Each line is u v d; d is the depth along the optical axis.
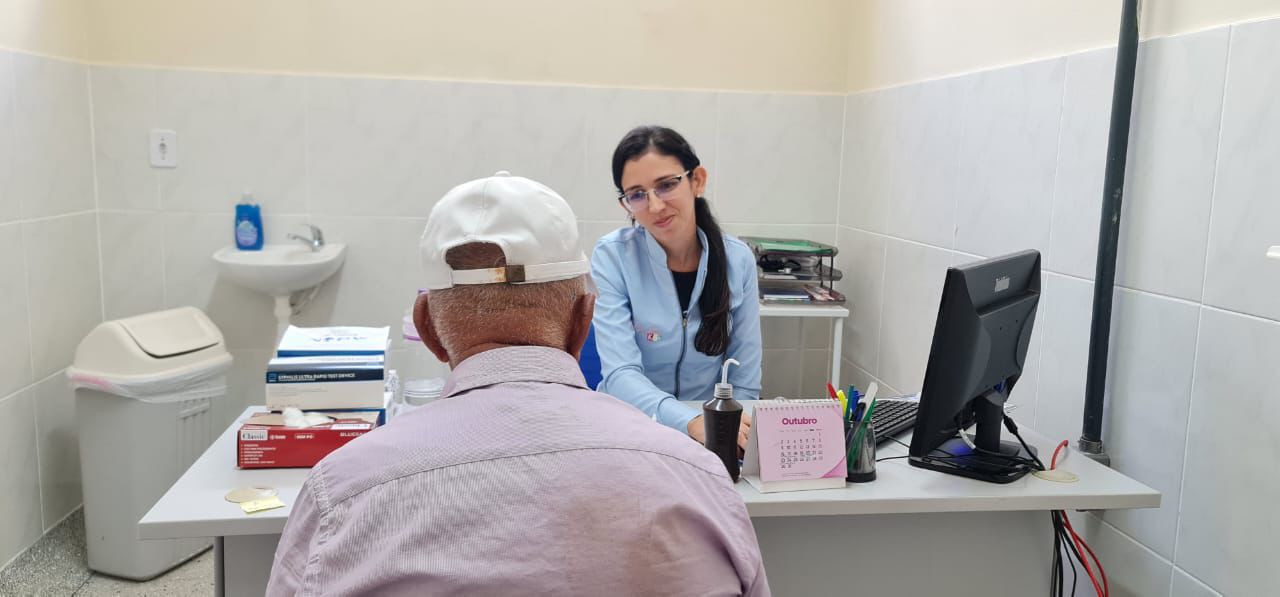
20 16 3.02
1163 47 1.97
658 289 2.32
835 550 1.78
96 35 3.47
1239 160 1.76
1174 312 1.93
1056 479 1.80
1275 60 1.69
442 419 0.93
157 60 3.51
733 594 0.90
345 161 3.63
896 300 3.30
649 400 2.06
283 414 1.83
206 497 1.62
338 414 1.87
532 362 0.98
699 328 2.32
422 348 3.58
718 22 3.74
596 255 2.36
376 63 3.60
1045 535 1.85
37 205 3.13
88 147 3.49
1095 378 2.10
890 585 1.80
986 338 1.71
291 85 3.57
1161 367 1.97
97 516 3.01
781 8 3.76
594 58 3.70
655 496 0.89
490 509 0.85
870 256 3.56
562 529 0.85
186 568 3.15
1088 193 2.20
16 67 2.99
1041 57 2.41
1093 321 2.10
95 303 3.54
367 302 3.72
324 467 0.93
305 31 3.56
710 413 1.72
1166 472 1.96
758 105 3.80
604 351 2.24
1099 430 2.11
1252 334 1.73
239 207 3.55
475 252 0.99
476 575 0.83
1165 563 1.96
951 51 2.91
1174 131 1.94
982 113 2.70
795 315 3.42
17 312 3.01
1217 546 1.82
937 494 1.70
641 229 2.37
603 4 3.67
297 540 0.91
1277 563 1.67
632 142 2.23
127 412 2.96
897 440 2.02
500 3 3.62
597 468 0.89
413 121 3.64
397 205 3.68
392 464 0.89
